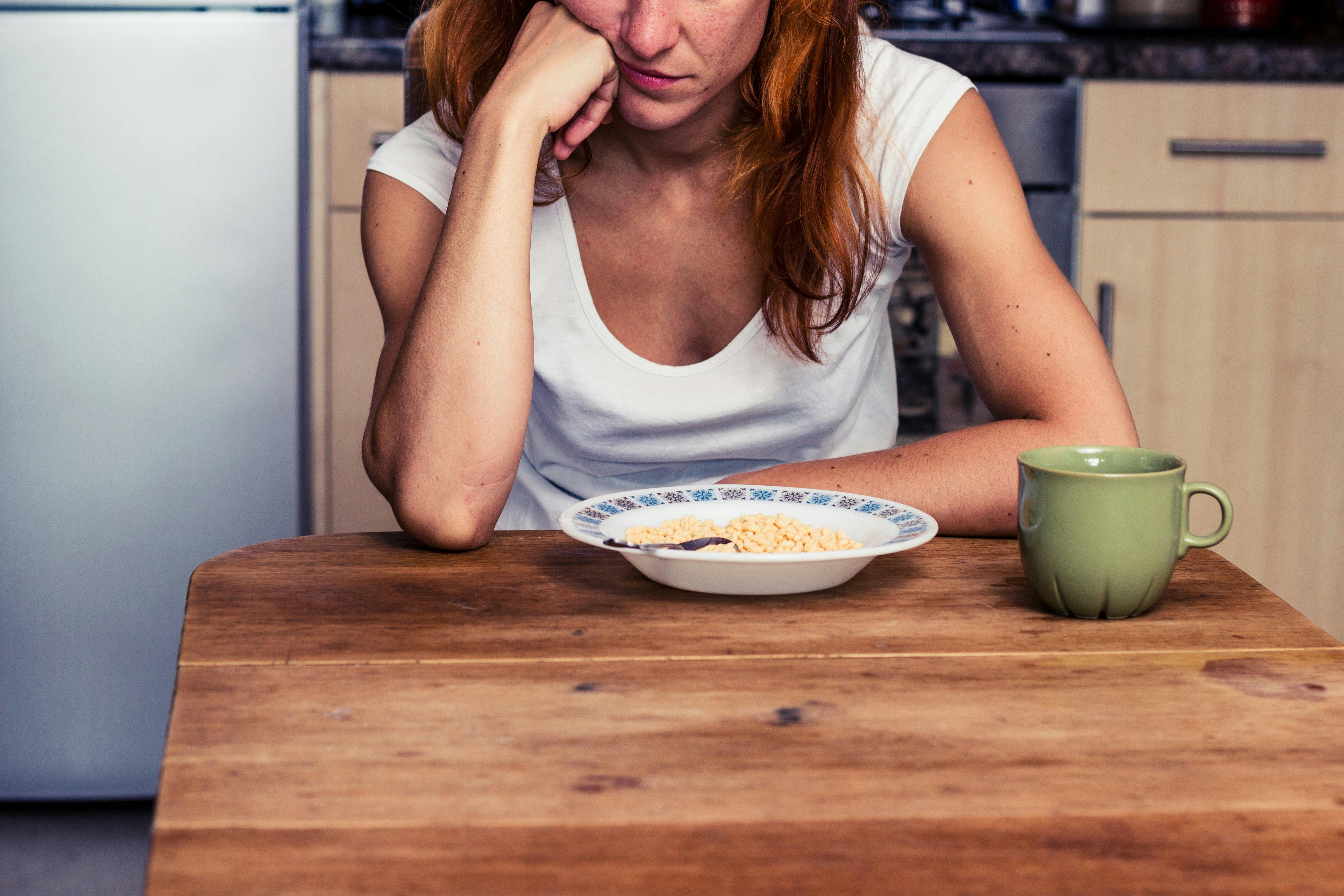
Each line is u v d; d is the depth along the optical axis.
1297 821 0.50
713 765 0.54
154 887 0.44
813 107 1.06
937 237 1.11
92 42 1.96
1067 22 2.48
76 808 2.10
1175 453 2.38
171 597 2.10
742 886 0.45
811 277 1.13
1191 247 2.31
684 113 0.99
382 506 2.32
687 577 0.75
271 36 2.00
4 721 2.08
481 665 0.65
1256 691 0.62
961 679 0.64
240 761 0.54
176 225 2.02
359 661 0.66
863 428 1.33
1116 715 0.59
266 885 0.44
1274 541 2.42
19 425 2.04
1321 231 2.31
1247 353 2.35
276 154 2.03
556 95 0.96
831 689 0.62
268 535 2.11
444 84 1.15
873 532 0.82
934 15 2.48
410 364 0.92
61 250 2.00
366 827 0.48
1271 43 2.28
